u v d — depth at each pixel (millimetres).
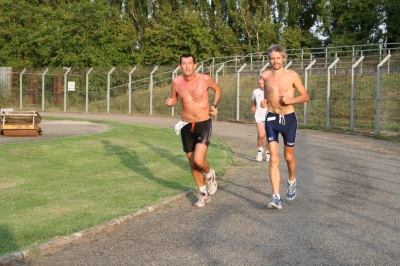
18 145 13391
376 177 9844
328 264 4953
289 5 48094
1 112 16984
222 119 28703
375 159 12375
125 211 6883
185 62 7148
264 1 47312
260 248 5461
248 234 5996
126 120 28188
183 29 46000
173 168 10750
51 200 7492
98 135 16656
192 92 7223
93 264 5008
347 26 42125
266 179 9766
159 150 13680
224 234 6004
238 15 47531
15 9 49031
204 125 7277
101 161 11477
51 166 10602
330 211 7102
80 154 12406
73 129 19516
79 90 37031
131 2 53125
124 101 35188
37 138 16031
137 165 11055
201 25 46906
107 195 7902
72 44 44000
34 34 44719
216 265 4949
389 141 16766
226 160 12000
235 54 47000
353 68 20094
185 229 6238
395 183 9211
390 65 19188
